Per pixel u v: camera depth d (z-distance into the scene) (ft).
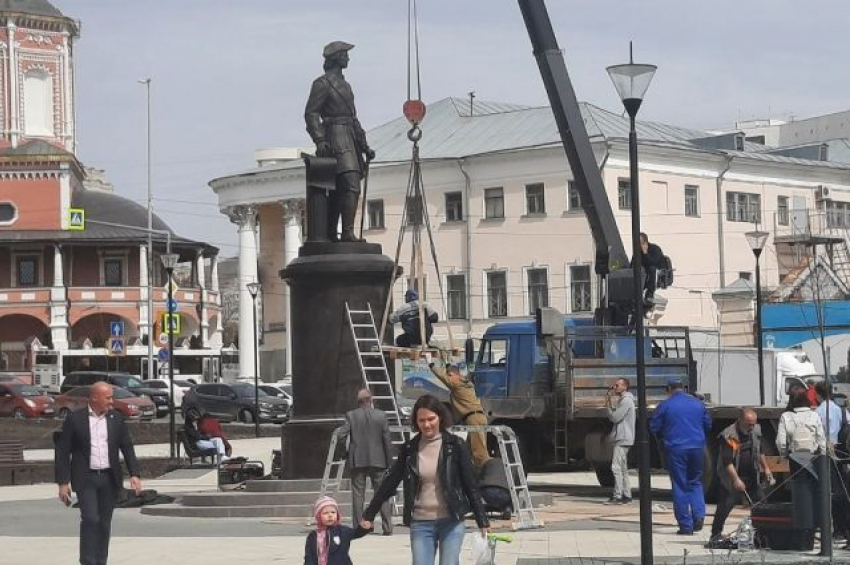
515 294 279.90
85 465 55.77
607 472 108.78
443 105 310.04
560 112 106.01
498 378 107.76
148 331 308.40
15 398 245.24
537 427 106.52
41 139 394.52
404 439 88.84
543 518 82.69
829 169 312.50
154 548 68.95
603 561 61.57
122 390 242.17
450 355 95.61
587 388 101.19
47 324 360.28
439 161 286.25
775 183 301.43
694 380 104.42
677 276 280.31
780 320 228.22
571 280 273.75
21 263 364.79
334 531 42.57
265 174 311.88
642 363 61.57
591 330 103.19
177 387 256.11
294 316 92.48
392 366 93.40
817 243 296.51
